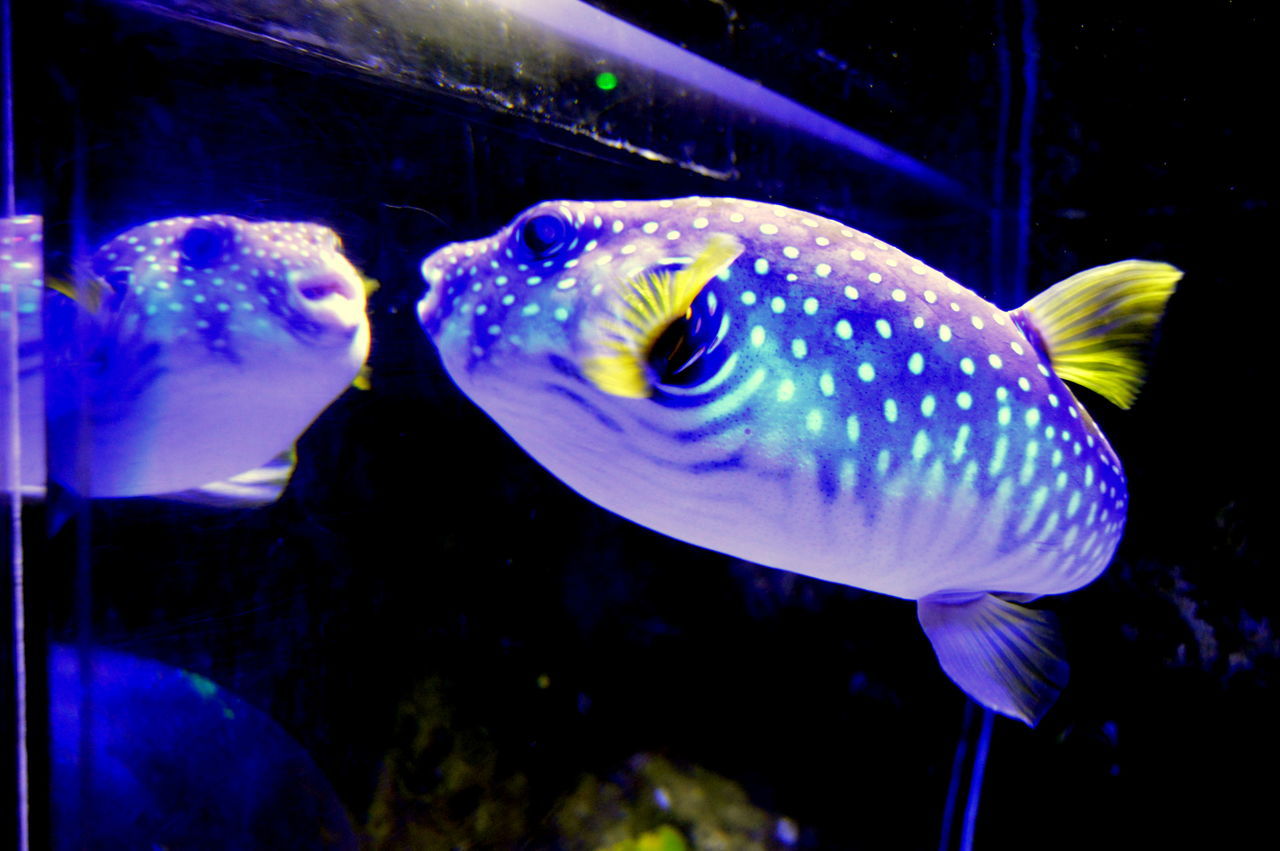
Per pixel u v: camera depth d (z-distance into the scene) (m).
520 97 0.53
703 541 0.39
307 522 0.47
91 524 0.41
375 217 0.49
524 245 0.37
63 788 0.40
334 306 0.44
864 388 0.36
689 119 0.61
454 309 0.38
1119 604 0.75
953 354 0.38
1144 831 0.69
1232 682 0.69
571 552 0.60
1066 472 0.40
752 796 0.68
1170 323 0.73
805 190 0.69
